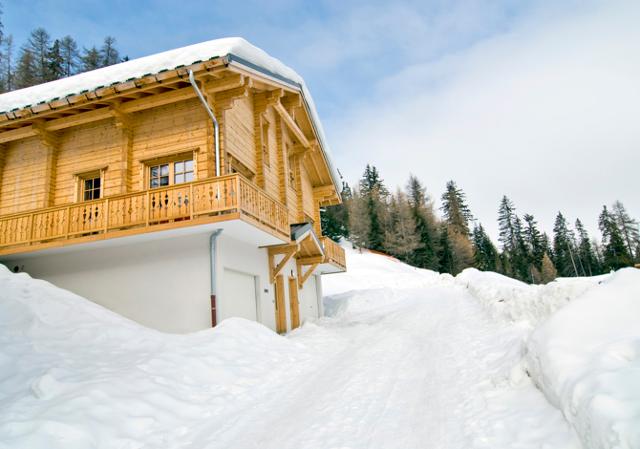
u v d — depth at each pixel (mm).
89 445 3605
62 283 10000
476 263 54344
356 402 5000
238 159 10750
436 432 3971
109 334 6484
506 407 4180
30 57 43062
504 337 7090
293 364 7094
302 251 14570
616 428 2588
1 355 5016
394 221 51406
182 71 8852
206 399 5082
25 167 11430
